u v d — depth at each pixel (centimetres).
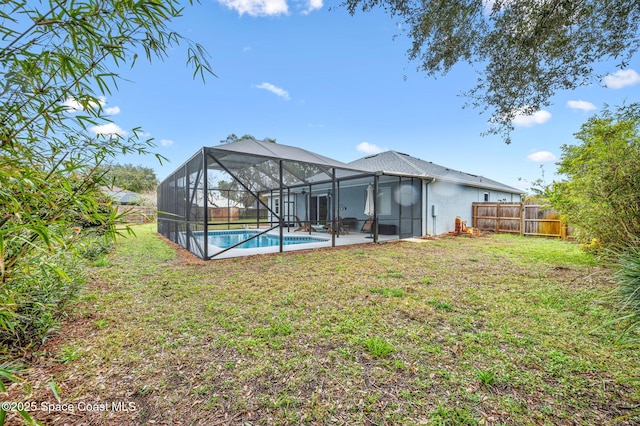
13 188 112
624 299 277
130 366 221
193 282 459
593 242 588
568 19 339
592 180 495
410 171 1181
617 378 199
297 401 182
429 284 446
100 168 165
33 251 157
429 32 412
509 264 590
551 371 209
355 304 355
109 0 120
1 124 115
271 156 722
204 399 184
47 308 255
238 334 275
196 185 728
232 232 1408
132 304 356
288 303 361
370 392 189
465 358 229
